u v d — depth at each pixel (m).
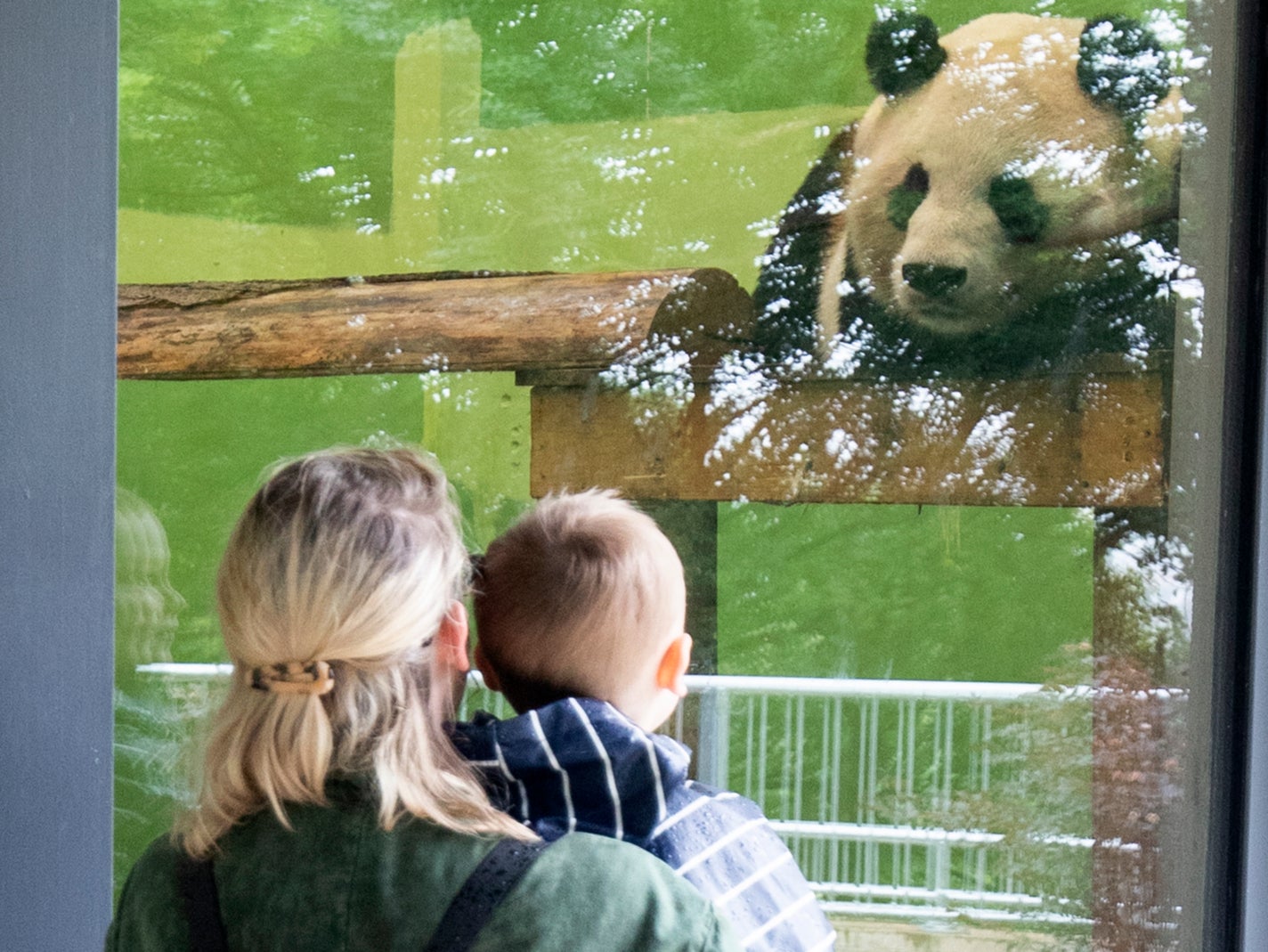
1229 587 1.13
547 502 1.23
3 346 1.18
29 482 1.21
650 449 2.53
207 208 2.87
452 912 0.86
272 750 0.93
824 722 2.36
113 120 1.22
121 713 2.64
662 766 1.02
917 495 2.33
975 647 2.24
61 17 1.19
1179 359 1.43
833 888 2.24
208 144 2.87
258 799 0.95
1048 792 2.13
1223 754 1.14
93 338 1.23
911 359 2.36
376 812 0.92
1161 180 2.16
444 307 2.66
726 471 2.49
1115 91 2.24
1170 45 2.19
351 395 2.71
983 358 2.28
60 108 1.20
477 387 2.63
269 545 0.96
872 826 2.25
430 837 0.90
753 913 1.12
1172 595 1.44
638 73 2.64
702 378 2.53
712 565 2.46
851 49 2.55
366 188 2.80
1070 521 2.16
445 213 2.75
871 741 2.29
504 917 0.85
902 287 2.40
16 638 1.20
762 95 2.58
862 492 2.38
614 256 2.66
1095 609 2.04
